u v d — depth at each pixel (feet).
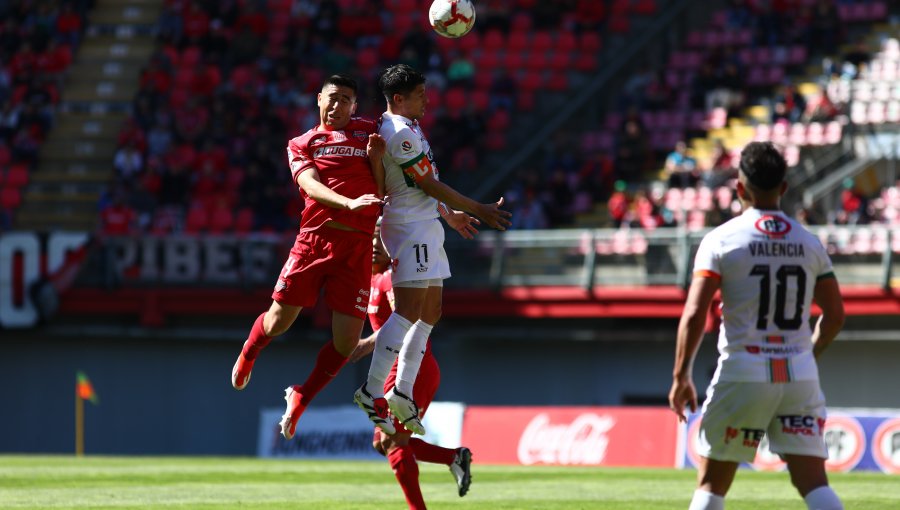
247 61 317.01
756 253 62.80
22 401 274.77
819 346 65.41
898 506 101.40
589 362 260.01
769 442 64.03
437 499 107.86
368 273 82.02
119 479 130.82
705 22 323.57
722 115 289.74
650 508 100.42
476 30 324.39
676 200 267.59
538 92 312.50
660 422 194.80
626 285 244.63
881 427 175.83
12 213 295.69
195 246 265.34
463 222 83.87
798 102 280.92
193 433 272.72
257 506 100.07
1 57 321.73
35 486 120.98
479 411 209.77
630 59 316.40
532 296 251.80
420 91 81.76
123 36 331.36
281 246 263.29
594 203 279.49
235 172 291.99
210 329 270.46
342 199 77.20
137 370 274.36
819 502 61.72
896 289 225.97
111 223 281.74
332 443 210.79
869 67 284.61
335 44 316.40
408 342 80.69
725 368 63.05
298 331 268.41
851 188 265.13
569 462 199.62
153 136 297.12
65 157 307.37
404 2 331.57
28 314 265.75
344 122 81.10
